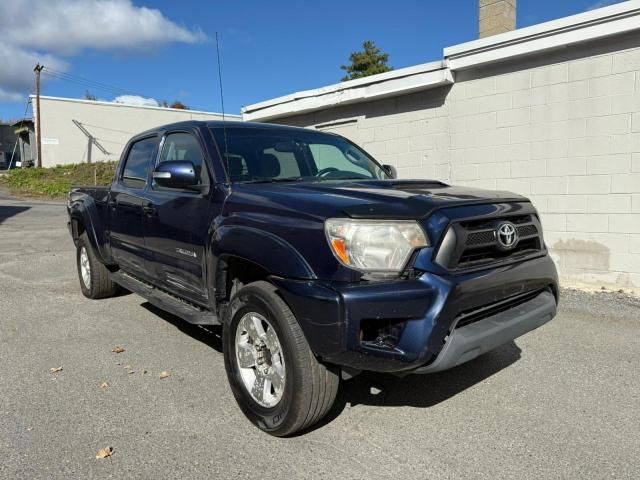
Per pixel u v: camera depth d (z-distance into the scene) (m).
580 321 5.27
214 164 3.84
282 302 2.95
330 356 2.69
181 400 3.59
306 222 2.89
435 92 8.00
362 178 4.36
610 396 3.61
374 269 2.68
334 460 2.85
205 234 3.67
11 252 9.92
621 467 2.77
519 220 3.32
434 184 3.72
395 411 3.42
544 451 2.93
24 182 31.41
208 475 2.72
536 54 6.83
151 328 5.18
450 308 2.70
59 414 3.39
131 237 4.97
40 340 4.83
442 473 2.73
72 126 38.34
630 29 5.96
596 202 6.54
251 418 3.21
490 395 3.65
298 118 10.38
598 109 6.43
